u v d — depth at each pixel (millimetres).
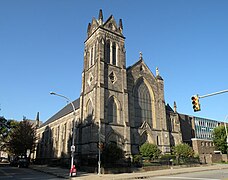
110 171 33531
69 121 66062
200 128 82938
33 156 94062
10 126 68250
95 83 47969
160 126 54625
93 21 57281
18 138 71562
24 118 76562
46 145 83188
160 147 52375
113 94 48344
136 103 53062
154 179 24297
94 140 42719
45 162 75812
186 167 44594
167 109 62562
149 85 57312
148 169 38156
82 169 38375
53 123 80625
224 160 63562
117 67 51812
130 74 54250
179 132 59344
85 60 55625
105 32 53312
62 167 47656
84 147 46719
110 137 44406
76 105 67062
